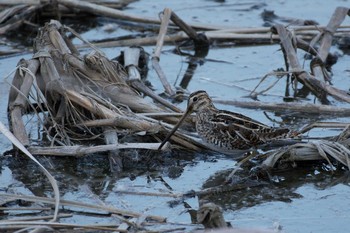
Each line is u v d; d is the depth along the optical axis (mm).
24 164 11977
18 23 17906
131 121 12281
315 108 13844
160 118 12859
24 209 10352
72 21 18672
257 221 10305
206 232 8594
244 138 12047
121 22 18594
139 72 15188
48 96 13102
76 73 13062
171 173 11719
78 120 12758
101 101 12711
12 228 9562
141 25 18453
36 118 13594
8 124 13203
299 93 14992
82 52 16766
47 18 18391
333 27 15984
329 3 19547
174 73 15961
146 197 10992
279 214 10531
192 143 12391
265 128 12102
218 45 17438
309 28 16906
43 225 9609
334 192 11211
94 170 11836
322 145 11750
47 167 11859
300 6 19422
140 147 11727
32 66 13008
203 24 17703
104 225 9766
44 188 11297
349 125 12195
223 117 12141
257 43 17531
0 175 11695
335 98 14289
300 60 16516
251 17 18797
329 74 15703
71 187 11328
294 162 11836
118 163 11828
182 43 17328
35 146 12258
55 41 13680
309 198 11023
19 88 12992
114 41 17234
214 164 12117
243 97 14727
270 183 11445
